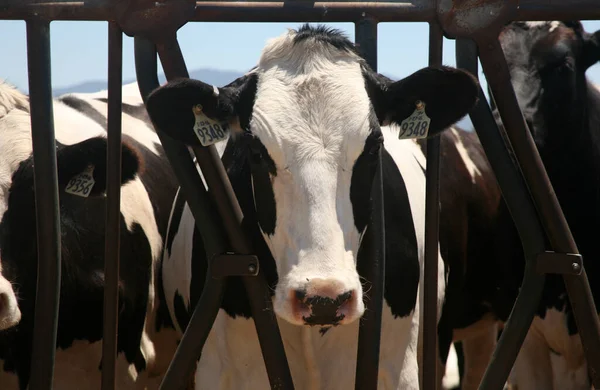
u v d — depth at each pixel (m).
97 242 6.12
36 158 4.52
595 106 7.30
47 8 4.46
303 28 5.06
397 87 4.73
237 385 5.20
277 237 4.59
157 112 4.32
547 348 7.23
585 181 7.07
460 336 7.88
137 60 4.60
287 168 4.57
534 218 4.62
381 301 4.74
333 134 4.61
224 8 4.55
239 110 4.71
